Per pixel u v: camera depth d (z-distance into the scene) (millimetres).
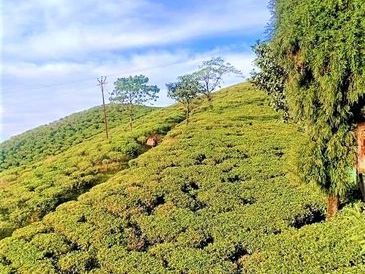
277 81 18469
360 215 14930
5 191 39312
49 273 20406
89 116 116625
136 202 25984
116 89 97625
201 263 18141
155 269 18500
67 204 28625
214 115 55531
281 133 38812
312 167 14867
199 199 25344
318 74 12742
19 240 24453
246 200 24297
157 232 21984
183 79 67500
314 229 16734
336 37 12039
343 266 13656
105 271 19453
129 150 48125
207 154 33781
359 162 12039
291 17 13086
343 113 12852
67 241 23469
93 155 47781
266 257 16156
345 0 11844
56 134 105812
